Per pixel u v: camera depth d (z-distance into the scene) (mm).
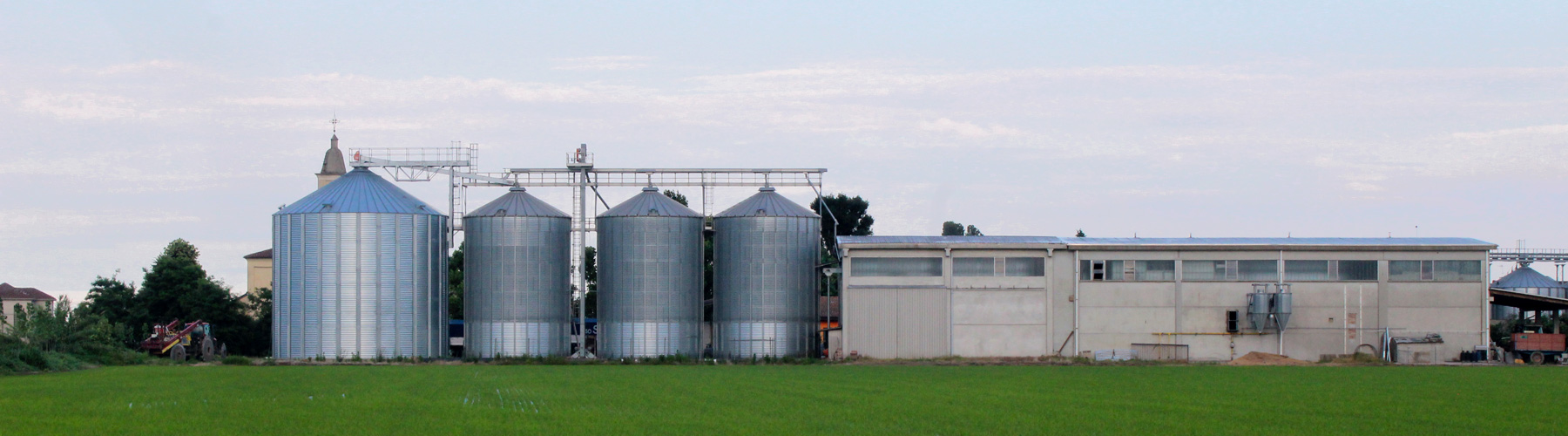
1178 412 55312
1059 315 103750
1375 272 103188
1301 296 103062
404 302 105438
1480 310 102625
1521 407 57906
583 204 112188
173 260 128250
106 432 46344
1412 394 64875
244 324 128750
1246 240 106688
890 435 46781
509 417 51844
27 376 78625
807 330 109625
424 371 86875
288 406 55688
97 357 96250
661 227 108750
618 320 108375
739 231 109188
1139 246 103500
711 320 123438
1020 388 68312
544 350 108188
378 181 109375
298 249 104875
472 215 109250
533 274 108250
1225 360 102312
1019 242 104500
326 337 104062
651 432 47250
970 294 104000
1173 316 103312
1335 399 61594
